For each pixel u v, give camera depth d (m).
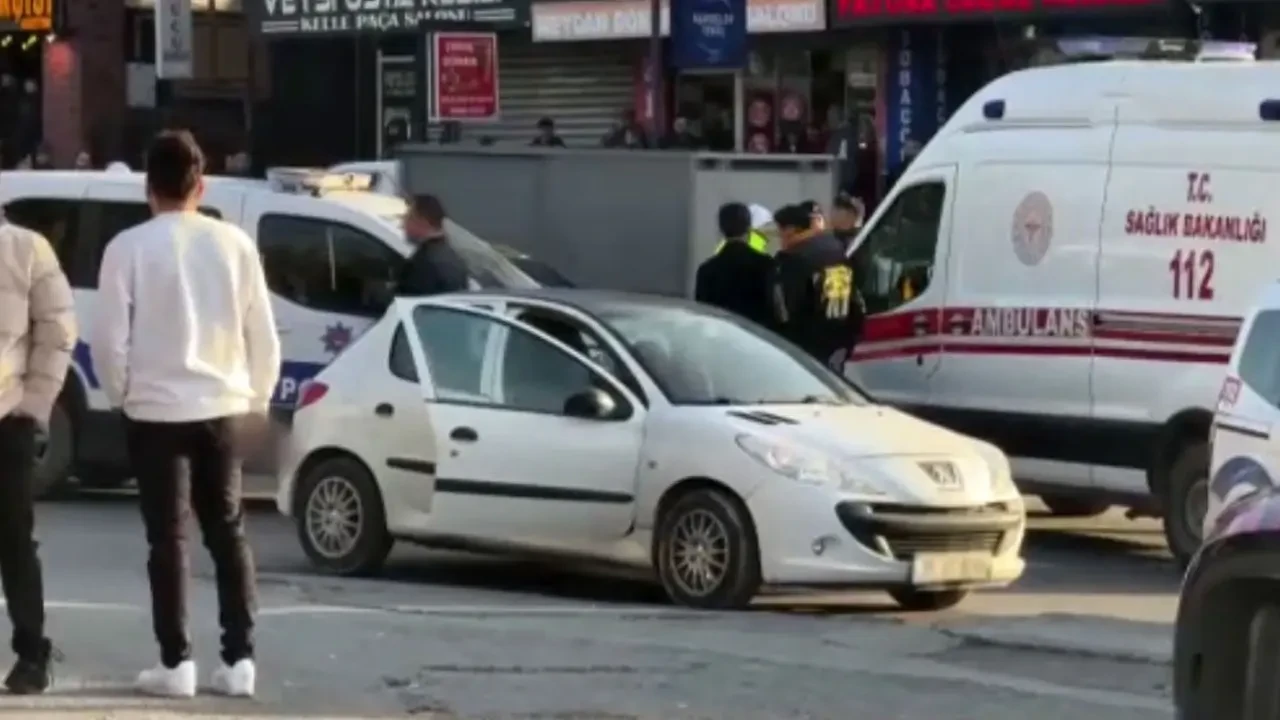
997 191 23.14
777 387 18.73
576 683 14.61
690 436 17.86
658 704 14.05
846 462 17.45
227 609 13.51
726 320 19.48
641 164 28.16
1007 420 22.97
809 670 15.34
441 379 19.36
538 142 41.12
